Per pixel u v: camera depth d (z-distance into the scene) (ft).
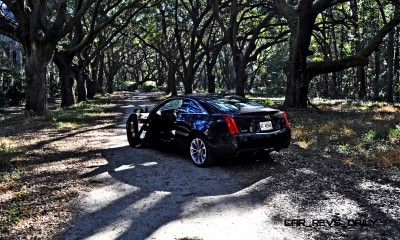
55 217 12.63
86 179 17.56
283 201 13.80
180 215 12.69
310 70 52.34
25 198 14.67
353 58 50.26
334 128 31.37
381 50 112.78
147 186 16.30
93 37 67.00
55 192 15.47
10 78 85.56
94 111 60.59
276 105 60.54
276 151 21.31
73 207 13.62
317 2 48.32
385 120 36.58
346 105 60.85
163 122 22.77
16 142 28.71
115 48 167.43
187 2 99.66
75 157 22.90
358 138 26.30
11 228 11.68
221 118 18.26
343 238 10.55
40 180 17.35
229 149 17.95
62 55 69.00
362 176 16.80
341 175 17.07
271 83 167.12
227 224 11.82
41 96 49.21
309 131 30.14
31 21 46.11
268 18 70.44
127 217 12.59
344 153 21.81
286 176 17.21
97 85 146.72
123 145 27.55
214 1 71.46
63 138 31.27
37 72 48.47
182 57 94.68
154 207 13.55
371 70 136.67
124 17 87.76
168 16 96.58
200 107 20.12
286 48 158.10
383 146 22.88
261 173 17.98
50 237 11.02
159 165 20.35
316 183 15.90
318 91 149.18
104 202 14.17
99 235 11.12
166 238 10.80
